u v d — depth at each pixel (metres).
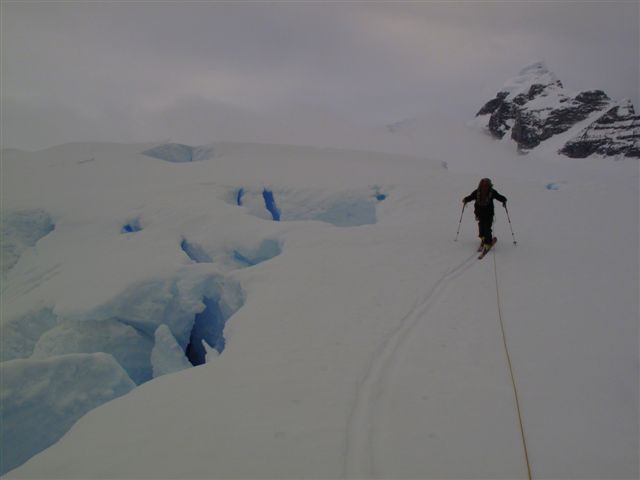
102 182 17.11
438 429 3.25
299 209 15.25
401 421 3.36
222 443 3.14
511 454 2.96
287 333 5.04
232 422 3.39
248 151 24.56
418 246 8.57
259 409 3.56
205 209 13.03
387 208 13.12
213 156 24.66
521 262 7.39
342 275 7.04
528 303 5.66
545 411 3.44
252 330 5.20
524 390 3.73
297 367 4.24
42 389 5.58
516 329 4.93
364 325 5.17
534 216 10.89
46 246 12.05
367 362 4.31
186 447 3.11
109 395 6.15
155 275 8.95
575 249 8.04
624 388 3.72
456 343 4.63
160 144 25.47
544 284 6.34
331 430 3.26
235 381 4.03
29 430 5.42
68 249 11.52
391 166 21.44
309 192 15.67
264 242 10.30
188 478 2.80
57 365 5.79
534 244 8.47
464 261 7.57
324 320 5.35
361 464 2.90
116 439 3.26
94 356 6.21
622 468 2.79
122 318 8.65
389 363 4.27
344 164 21.20
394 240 9.08
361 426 3.32
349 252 8.37
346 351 4.55
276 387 3.89
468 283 6.49
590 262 7.27
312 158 23.09
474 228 10.02
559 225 9.93
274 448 3.07
